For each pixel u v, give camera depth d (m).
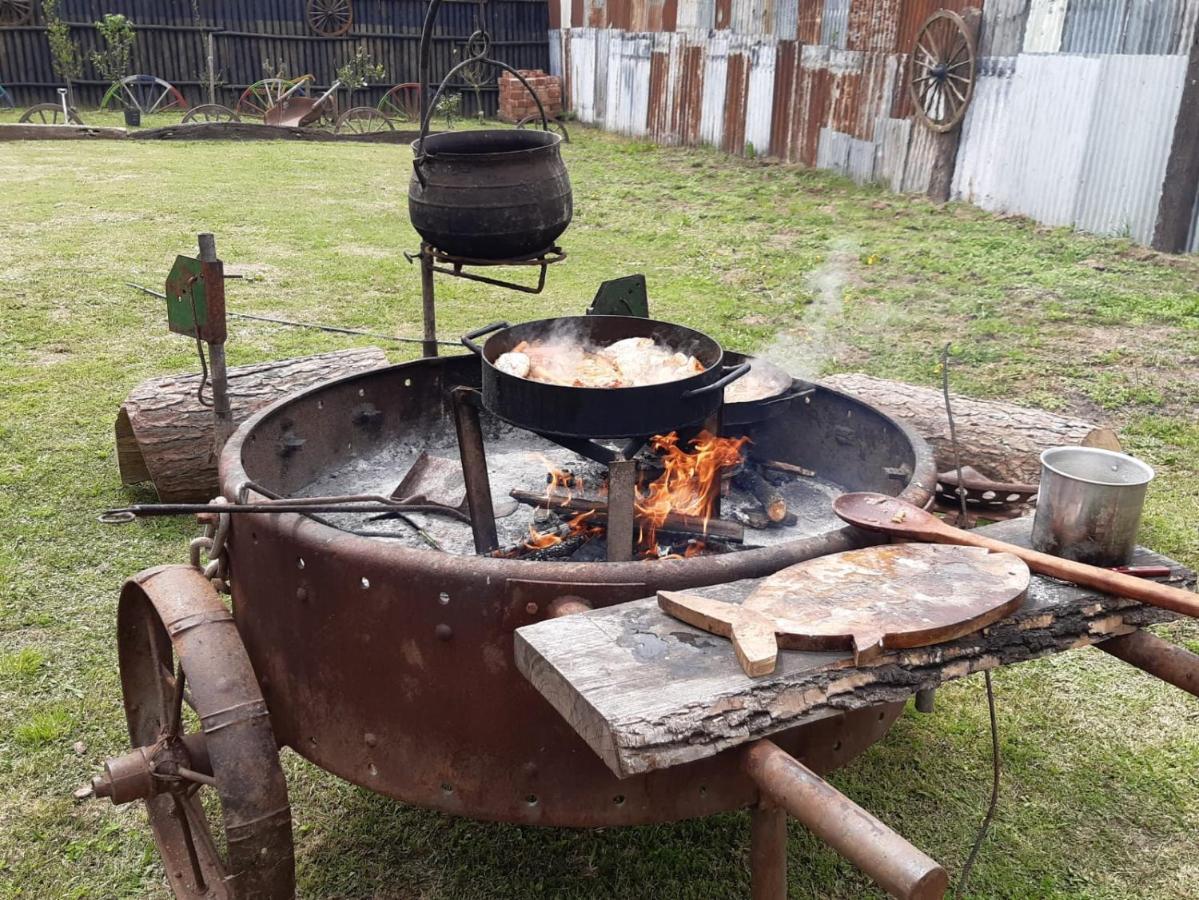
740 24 13.18
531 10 19.20
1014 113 9.23
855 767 2.75
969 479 3.37
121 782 2.06
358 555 1.89
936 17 9.75
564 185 2.90
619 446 2.96
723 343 6.05
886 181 10.98
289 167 12.78
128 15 17.28
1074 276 7.51
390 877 2.35
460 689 1.87
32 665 3.04
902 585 1.71
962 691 3.10
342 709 2.02
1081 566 1.79
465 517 2.43
